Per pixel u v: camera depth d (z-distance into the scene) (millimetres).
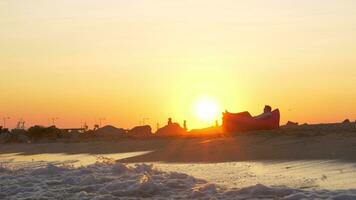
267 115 33188
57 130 80625
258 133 28906
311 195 11094
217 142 27469
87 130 82688
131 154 29656
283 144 23547
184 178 14289
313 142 22719
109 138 54938
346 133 24141
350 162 16609
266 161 19547
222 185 13336
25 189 14141
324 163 17109
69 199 12438
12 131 81000
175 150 27641
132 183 13734
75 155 33969
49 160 29625
